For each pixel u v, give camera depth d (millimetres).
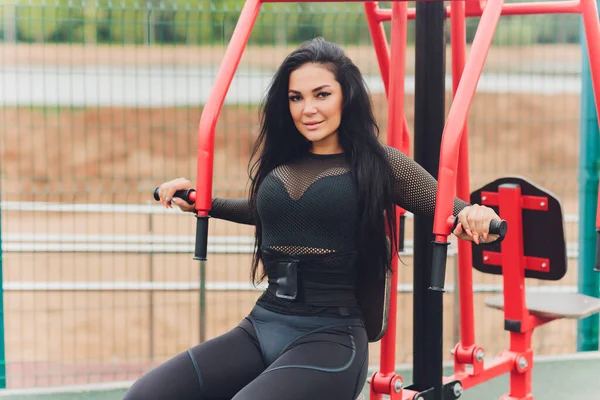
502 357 3250
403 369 4387
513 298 3193
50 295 7180
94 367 5547
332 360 2211
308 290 2320
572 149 11508
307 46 2396
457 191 3109
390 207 2441
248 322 2418
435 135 2846
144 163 11766
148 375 2322
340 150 2426
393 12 2770
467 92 2160
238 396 2129
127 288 5273
